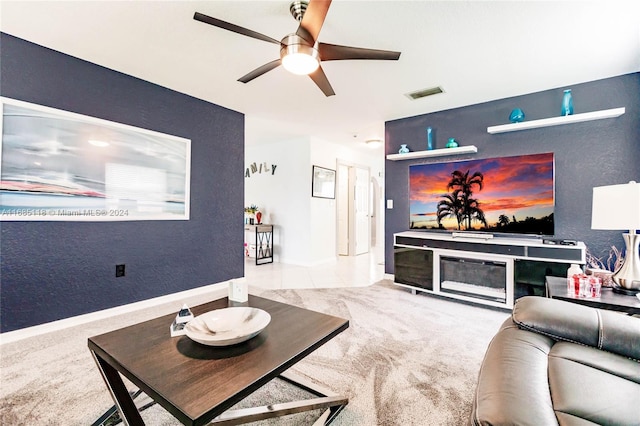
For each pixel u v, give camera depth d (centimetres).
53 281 246
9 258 225
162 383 101
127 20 205
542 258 270
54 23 208
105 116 273
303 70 196
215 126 369
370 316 278
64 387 167
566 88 303
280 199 569
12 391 163
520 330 129
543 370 99
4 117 221
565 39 221
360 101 352
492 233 327
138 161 296
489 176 329
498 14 195
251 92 330
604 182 284
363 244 702
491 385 89
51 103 243
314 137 537
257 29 218
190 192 344
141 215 299
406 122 410
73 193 254
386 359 200
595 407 79
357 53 194
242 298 185
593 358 107
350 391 165
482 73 278
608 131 282
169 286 324
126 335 137
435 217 367
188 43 233
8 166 223
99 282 271
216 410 90
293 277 443
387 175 427
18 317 229
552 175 294
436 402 156
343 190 667
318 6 154
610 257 282
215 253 373
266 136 531
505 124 336
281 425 142
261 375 106
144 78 295
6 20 205
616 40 222
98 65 268
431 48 236
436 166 366
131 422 122
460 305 310
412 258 350
